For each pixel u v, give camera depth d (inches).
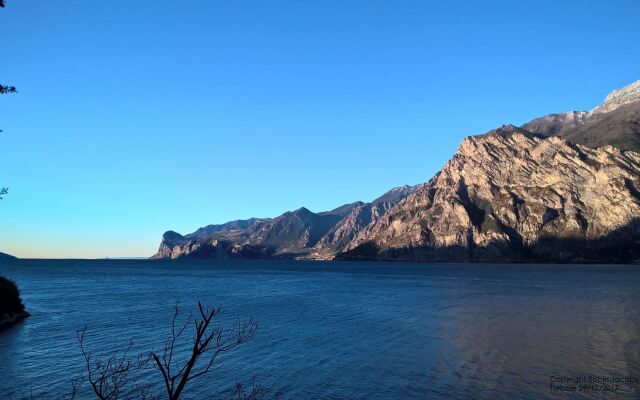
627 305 2834.6
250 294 3907.5
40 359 1509.6
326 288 4591.5
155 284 5265.8
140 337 1851.6
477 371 1336.1
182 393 1184.2
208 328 2047.2
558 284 4869.6
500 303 3024.1
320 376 1301.7
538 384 1218.0
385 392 1170.6
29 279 6151.6
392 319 2310.5
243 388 1210.6
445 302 3125.0
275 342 1736.0
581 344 1669.5
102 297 3587.6
